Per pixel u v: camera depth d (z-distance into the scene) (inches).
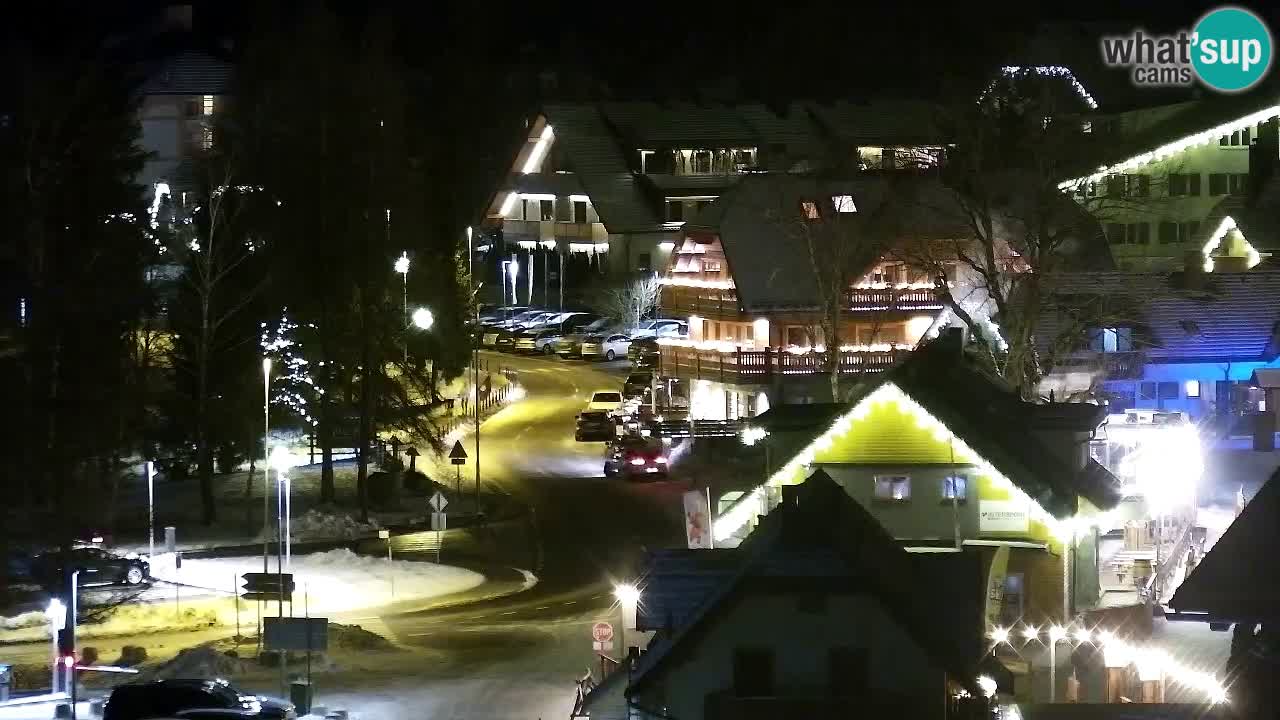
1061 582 2026.3
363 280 3221.0
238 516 3105.3
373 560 2711.6
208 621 2271.2
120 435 3169.3
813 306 3796.8
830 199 3759.8
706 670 1358.3
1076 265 3592.5
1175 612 868.6
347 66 3425.2
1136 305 3302.2
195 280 3307.1
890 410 2106.3
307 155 3277.6
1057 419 2183.8
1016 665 1856.5
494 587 2564.0
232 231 3312.0
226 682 1755.7
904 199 3703.3
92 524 2979.8
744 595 1357.0
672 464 3587.6
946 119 3353.8
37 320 3073.3
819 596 1352.1
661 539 2910.9
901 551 1567.4
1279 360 3371.1
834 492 1414.9
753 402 3816.4
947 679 1349.7
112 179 3240.7
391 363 3531.0
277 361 3225.9
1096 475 2203.5
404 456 3686.0
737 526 2197.3
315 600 2447.1
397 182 3646.7
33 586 2395.4
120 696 1582.2
